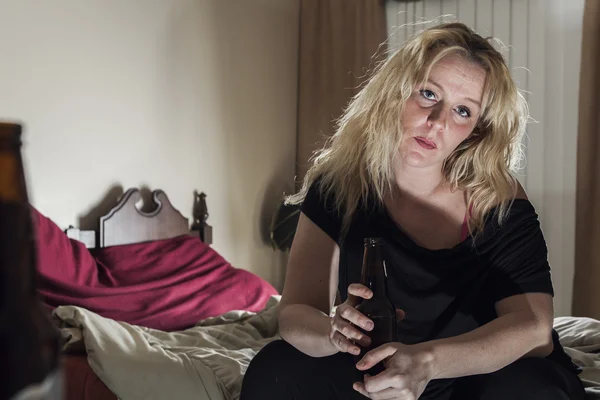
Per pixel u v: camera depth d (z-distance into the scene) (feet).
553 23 14.11
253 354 7.44
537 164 14.15
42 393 1.32
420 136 4.92
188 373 6.47
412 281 5.04
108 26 11.71
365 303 4.15
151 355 6.68
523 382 4.38
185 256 11.48
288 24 15.94
